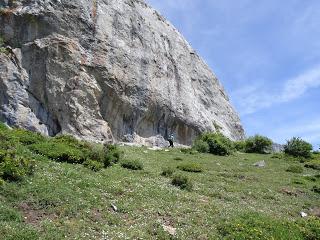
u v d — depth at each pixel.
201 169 36.00
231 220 20.62
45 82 48.56
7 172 20.08
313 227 20.62
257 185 32.94
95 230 17.39
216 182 31.80
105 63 52.84
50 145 28.28
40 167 23.67
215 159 45.50
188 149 50.34
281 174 40.03
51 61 49.19
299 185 35.41
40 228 16.41
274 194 30.58
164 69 63.09
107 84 52.16
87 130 49.19
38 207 18.33
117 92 52.97
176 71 66.25
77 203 19.36
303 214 26.27
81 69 50.69
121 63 55.12
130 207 20.73
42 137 31.02
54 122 48.59
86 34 53.03
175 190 26.00
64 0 52.78
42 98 48.34
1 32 49.53
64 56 50.03
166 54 65.88
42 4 51.06
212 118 70.94
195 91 70.75
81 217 18.31
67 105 48.75
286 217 24.62
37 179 21.06
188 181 28.22
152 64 60.59
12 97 46.84
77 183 22.25
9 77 47.56
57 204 18.84
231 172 37.56
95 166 27.14
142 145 51.94
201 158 45.09
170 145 56.22
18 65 48.56
